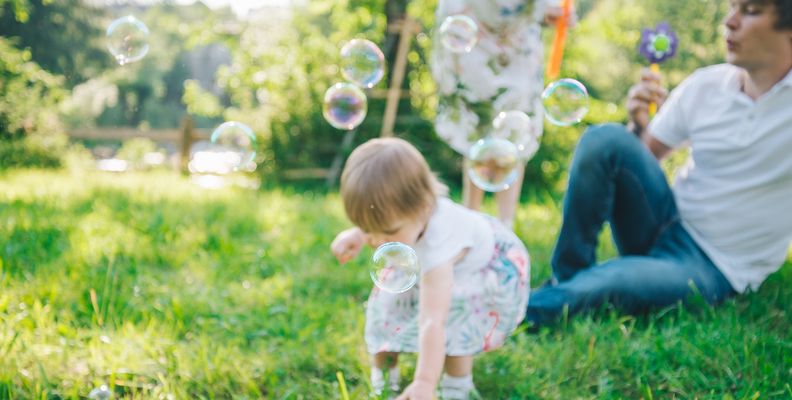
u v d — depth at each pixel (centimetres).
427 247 134
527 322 179
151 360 148
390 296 142
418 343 138
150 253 247
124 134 711
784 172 176
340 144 628
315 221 346
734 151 184
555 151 639
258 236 303
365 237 140
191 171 629
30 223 286
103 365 144
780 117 175
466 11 239
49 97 752
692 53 1134
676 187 205
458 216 139
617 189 187
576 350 155
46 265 213
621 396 139
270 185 584
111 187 468
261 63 675
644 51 200
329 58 655
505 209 251
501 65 242
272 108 636
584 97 185
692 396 135
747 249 188
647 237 192
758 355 150
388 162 132
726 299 187
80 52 1197
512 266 148
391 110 600
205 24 733
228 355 154
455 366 138
